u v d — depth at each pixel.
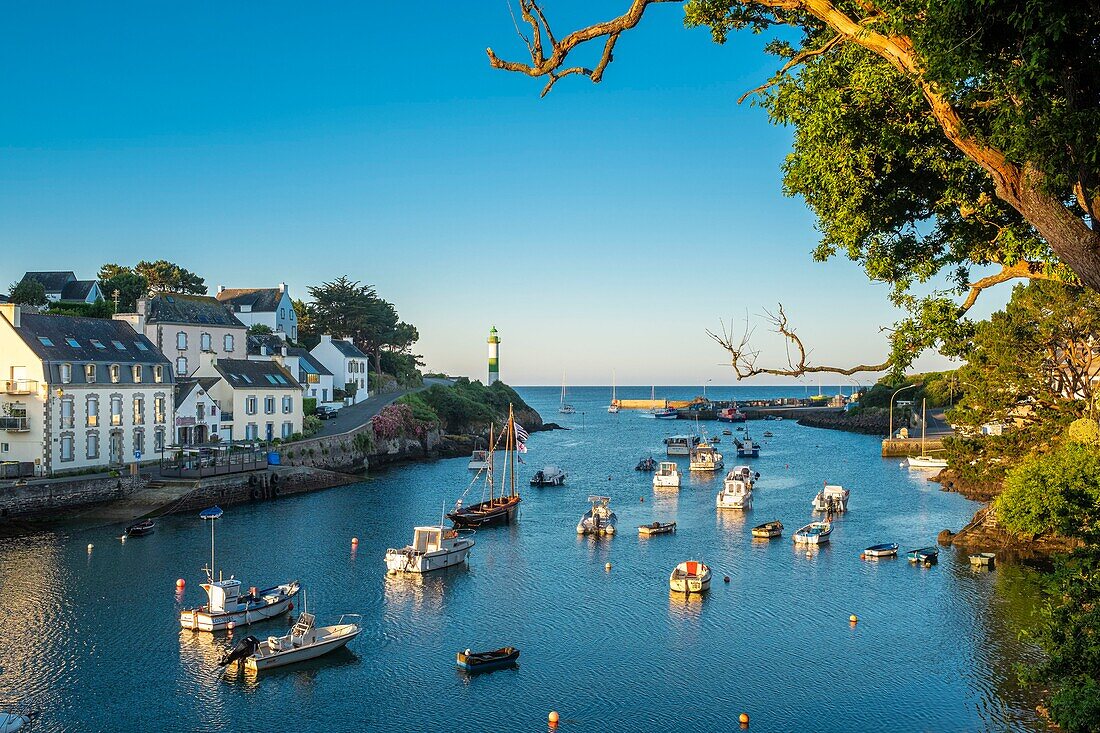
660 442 152.00
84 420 71.62
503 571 53.84
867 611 44.75
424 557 52.56
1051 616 23.31
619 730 31.38
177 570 51.66
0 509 60.97
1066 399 61.19
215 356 92.19
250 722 31.88
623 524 70.25
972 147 12.89
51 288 120.12
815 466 110.19
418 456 116.62
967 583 49.91
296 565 53.91
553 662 37.81
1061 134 11.77
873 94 17.19
